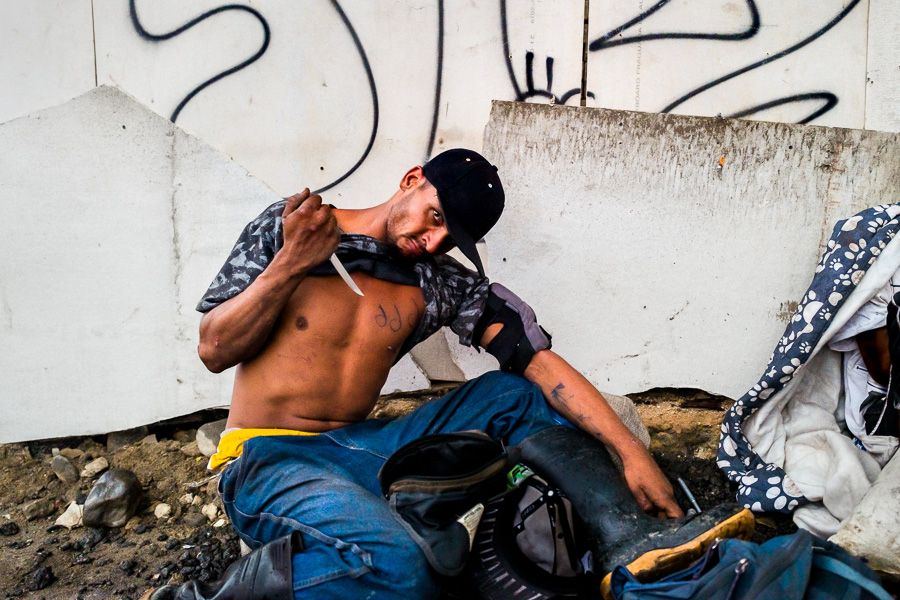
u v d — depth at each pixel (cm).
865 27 259
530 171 253
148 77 243
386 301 195
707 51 259
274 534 175
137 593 194
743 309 264
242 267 185
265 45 246
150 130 245
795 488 220
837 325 227
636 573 161
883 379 232
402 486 161
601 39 256
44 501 233
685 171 256
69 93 240
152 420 259
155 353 255
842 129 254
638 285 262
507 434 197
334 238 177
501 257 258
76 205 244
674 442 258
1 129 237
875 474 221
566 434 191
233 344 178
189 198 250
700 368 268
